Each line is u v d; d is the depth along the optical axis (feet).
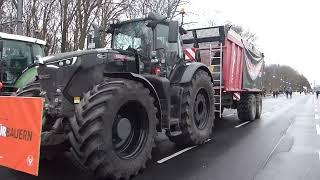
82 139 19.85
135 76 23.03
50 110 21.22
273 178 22.57
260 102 56.49
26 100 18.89
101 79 22.81
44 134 20.44
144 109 22.93
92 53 22.70
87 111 20.11
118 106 21.02
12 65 34.22
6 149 19.80
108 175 20.59
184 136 29.91
